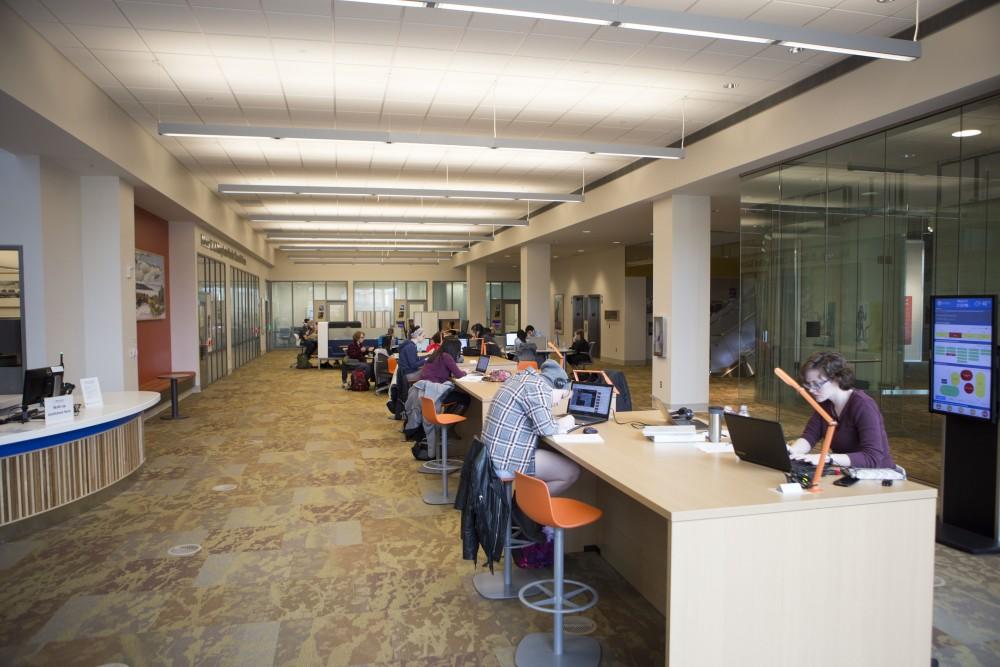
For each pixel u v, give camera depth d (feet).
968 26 15.71
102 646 9.53
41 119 17.66
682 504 7.32
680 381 31.27
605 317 62.18
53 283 22.44
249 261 62.64
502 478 11.08
